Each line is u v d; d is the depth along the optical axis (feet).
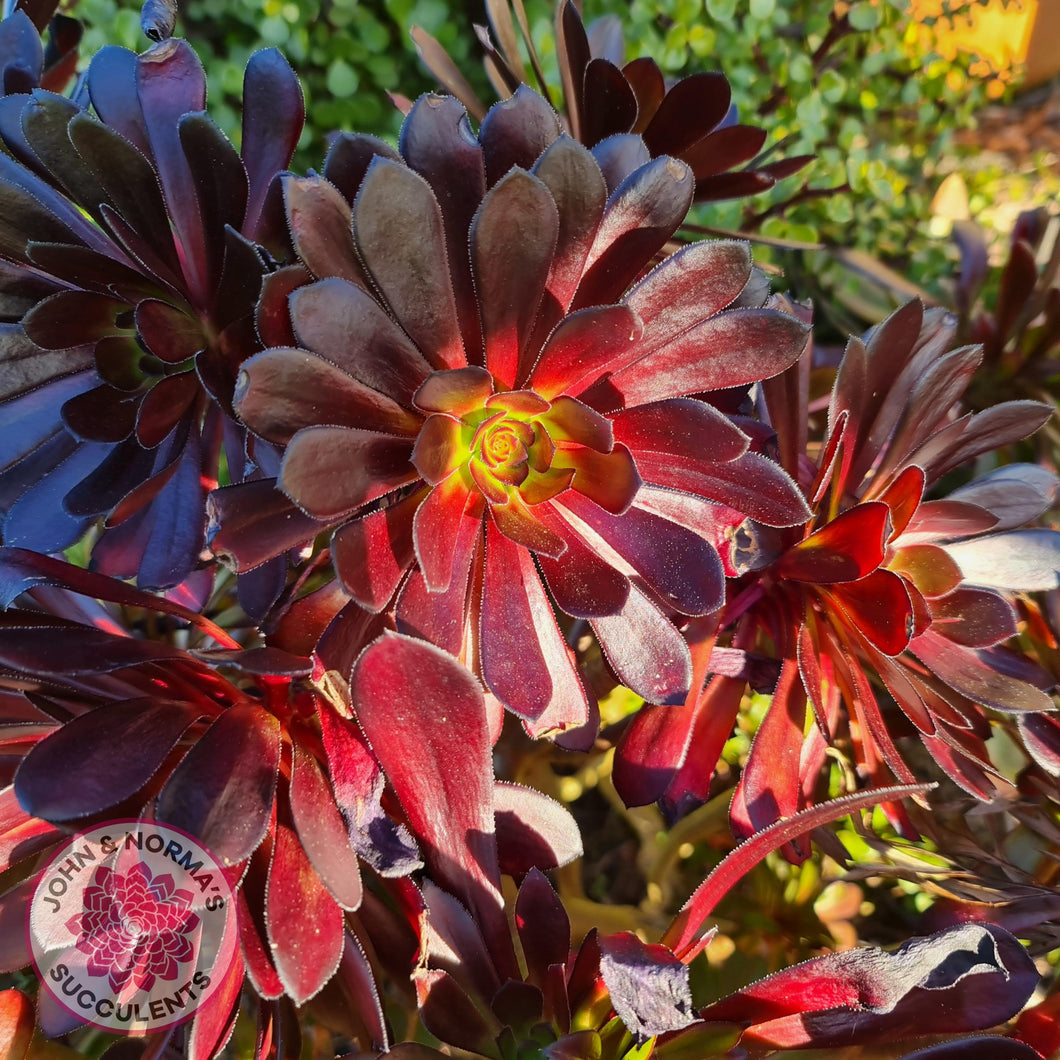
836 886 1.43
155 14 1.05
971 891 1.30
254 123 1.09
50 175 1.06
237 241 0.95
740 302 1.22
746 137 1.38
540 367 1.00
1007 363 1.81
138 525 1.09
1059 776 1.25
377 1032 0.94
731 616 1.24
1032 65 3.28
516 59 1.41
